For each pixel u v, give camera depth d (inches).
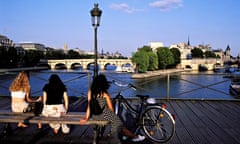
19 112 191.6
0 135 197.8
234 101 353.4
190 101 352.5
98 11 307.1
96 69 322.3
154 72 3051.2
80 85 1314.0
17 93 199.6
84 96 368.8
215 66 4970.5
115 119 177.8
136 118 203.2
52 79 193.8
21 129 213.6
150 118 197.2
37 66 4121.6
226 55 7504.9
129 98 345.7
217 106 321.1
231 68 5147.6
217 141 194.7
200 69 4635.8
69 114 188.2
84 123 169.3
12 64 3415.4
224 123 243.8
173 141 193.3
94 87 176.1
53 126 198.8
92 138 192.9
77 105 311.1
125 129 186.2
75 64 4598.9
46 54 5014.8
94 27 314.8
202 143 189.9
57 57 5113.2
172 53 4074.8
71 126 223.5
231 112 288.5
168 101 352.2
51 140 188.7
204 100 358.0
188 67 4611.2
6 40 5017.2
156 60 3225.9
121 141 187.9
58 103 189.2
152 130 198.7
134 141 188.4
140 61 2970.0
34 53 4340.6
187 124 238.5
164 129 217.5
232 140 197.2
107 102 176.7
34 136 197.2
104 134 202.4
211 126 233.3
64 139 190.9
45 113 188.1
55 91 189.5
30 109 203.5
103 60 4291.3
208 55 6013.8
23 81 203.5
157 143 189.2
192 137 202.7
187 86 1526.8
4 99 354.9
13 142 184.5
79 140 188.5
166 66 4001.0
